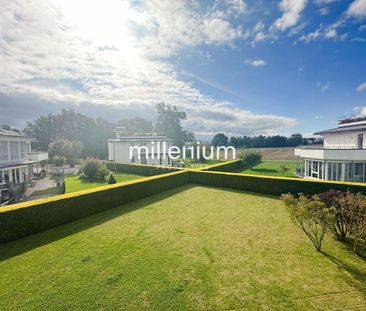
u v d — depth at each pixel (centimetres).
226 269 561
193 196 1446
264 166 3569
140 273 546
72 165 3744
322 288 476
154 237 780
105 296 460
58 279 524
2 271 564
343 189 1173
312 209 628
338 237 723
